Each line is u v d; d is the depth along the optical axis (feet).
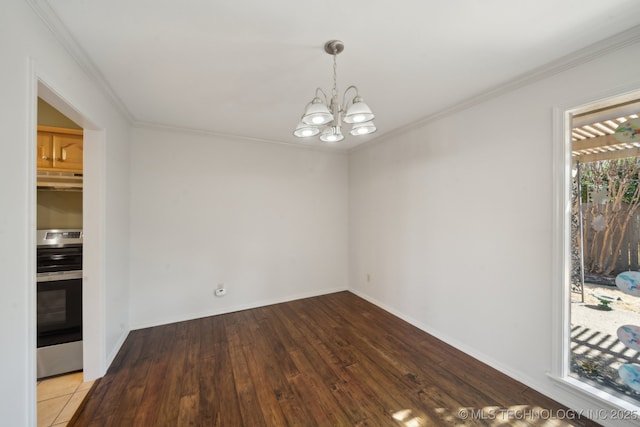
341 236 14.29
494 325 7.27
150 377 6.86
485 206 7.49
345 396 6.15
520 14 4.43
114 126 7.75
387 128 10.44
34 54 4.07
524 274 6.59
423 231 9.61
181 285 10.49
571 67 5.70
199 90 7.23
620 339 5.38
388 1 4.16
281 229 12.60
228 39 5.10
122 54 5.55
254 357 7.79
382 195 11.76
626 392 5.26
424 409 5.77
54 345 6.77
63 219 8.45
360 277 13.39
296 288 13.02
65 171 7.49
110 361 7.40
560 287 5.90
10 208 3.60
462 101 7.91
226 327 9.83
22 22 3.80
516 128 6.73
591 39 5.08
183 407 5.81
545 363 6.19
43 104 7.60
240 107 8.40
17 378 3.70
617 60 5.07
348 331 9.50
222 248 11.25
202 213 10.87
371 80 6.71
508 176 6.92
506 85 6.81
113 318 7.70
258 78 6.61
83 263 6.61
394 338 8.96
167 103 8.05
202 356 7.84
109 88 6.96
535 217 6.37
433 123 9.15
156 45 5.26
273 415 5.59
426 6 4.26
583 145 5.85
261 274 12.10
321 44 5.28
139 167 9.77
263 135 11.32
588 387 5.58
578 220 5.97
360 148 13.28
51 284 6.78
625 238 5.33
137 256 9.73
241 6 4.24
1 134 3.43
